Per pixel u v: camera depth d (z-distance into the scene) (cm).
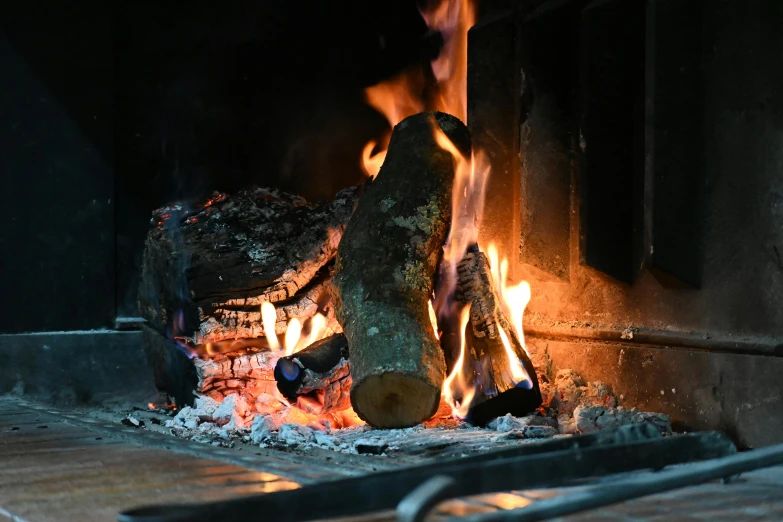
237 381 223
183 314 224
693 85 207
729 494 178
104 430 209
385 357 208
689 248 208
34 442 203
